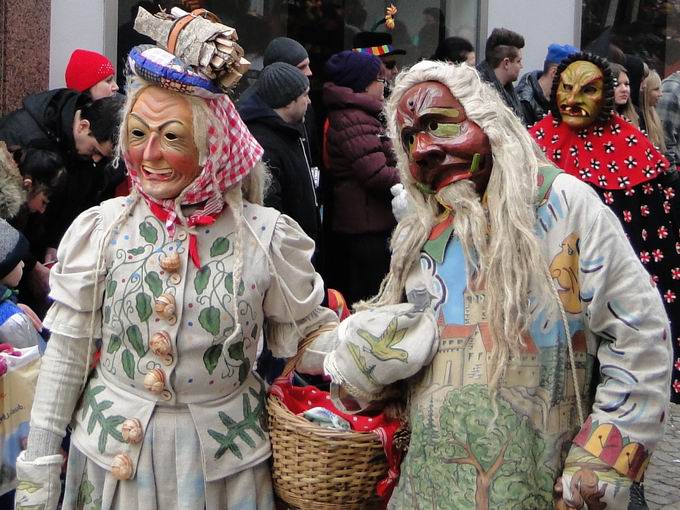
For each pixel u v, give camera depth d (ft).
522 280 6.50
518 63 19.17
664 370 6.52
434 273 6.94
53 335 7.88
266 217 7.91
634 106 18.80
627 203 13.46
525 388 6.55
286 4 21.20
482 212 6.73
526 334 6.56
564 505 6.47
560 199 6.68
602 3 23.67
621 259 6.57
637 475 6.45
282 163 14.80
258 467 7.84
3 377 9.97
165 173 7.51
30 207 12.82
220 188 7.68
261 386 8.17
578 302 6.63
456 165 6.81
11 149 12.87
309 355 8.12
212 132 7.50
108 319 7.69
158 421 7.62
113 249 7.71
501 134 6.75
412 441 6.95
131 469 7.54
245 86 20.76
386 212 16.89
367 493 7.56
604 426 6.46
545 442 6.58
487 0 21.84
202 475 7.61
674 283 13.50
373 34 19.22
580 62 13.61
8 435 10.03
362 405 7.53
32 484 7.72
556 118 13.92
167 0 19.11
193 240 7.63
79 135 13.26
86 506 7.80
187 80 7.34
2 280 10.96
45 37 16.62
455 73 6.88
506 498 6.48
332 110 17.01
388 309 7.09
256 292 7.71
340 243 17.17
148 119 7.45
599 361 6.72
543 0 22.41
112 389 7.74
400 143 7.13
